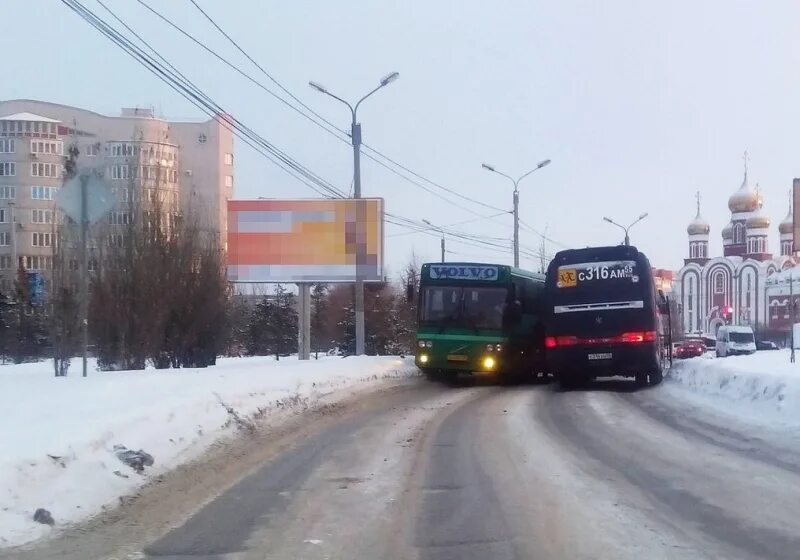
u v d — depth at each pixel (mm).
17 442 7562
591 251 20062
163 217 20656
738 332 51156
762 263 80000
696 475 8570
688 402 16281
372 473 8867
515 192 38406
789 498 7480
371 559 5711
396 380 21625
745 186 84188
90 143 60344
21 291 33500
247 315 46188
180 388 12398
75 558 5781
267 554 5855
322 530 6496
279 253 24672
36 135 63344
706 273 83250
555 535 6242
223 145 62438
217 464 9281
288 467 9266
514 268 23672
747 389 15203
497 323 21734
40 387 12383
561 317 20047
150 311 19922
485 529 6465
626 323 19688
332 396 16344
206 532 6461
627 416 14078
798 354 33969
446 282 22141
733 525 6523
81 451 7762
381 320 45031
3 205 63125
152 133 58875
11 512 6324
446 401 17219
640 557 5668
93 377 14633
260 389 13773
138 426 9211
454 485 8172
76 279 19516
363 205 24797
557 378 22250
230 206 24766
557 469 8922
